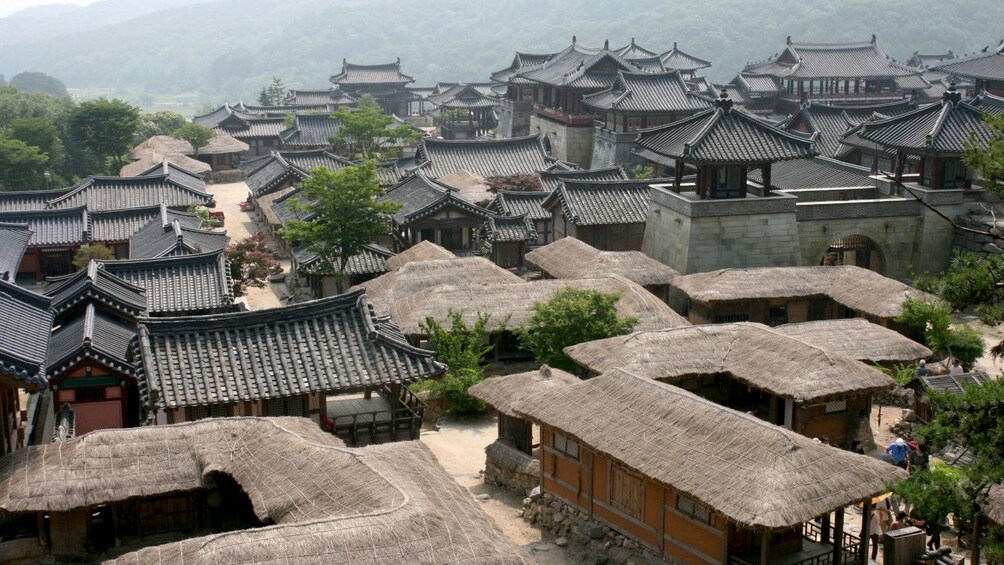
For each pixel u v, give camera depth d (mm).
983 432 18234
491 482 30359
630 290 40469
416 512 18844
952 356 38562
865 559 22906
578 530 26094
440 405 36375
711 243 49438
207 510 23703
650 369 31609
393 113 141750
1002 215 50812
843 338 35625
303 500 20609
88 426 34594
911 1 196125
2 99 108375
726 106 49531
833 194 55781
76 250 60906
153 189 70750
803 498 20797
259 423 24125
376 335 30125
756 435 22375
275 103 159875
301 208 52375
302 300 54719
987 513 21188
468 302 39875
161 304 42312
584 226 56344
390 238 64625
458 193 66125
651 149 51750
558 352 36844
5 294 27734
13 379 23203
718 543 22094
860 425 31672
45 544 22672
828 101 106812
